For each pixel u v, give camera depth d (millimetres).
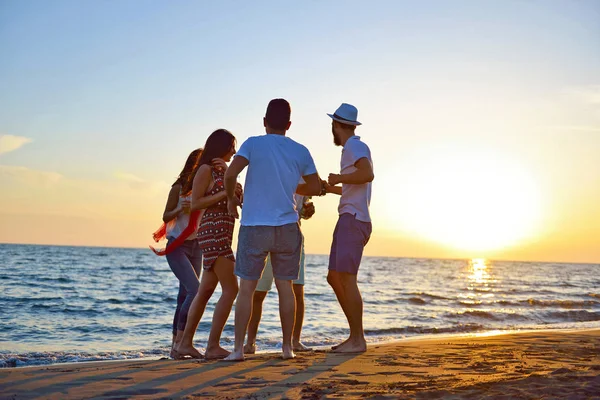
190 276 5137
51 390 3188
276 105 4441
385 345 6066
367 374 3713
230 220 4707
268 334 9117
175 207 5152
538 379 3117
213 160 4738
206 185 4641
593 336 7363
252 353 5250
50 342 8367
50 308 13539
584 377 3162
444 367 4070
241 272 4309
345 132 5008
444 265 96625
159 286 23953
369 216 4957
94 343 8375
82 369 4023
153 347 7949
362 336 5051
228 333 8992
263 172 4281
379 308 16438
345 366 4074
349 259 4863
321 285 28250
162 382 3418
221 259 4648
